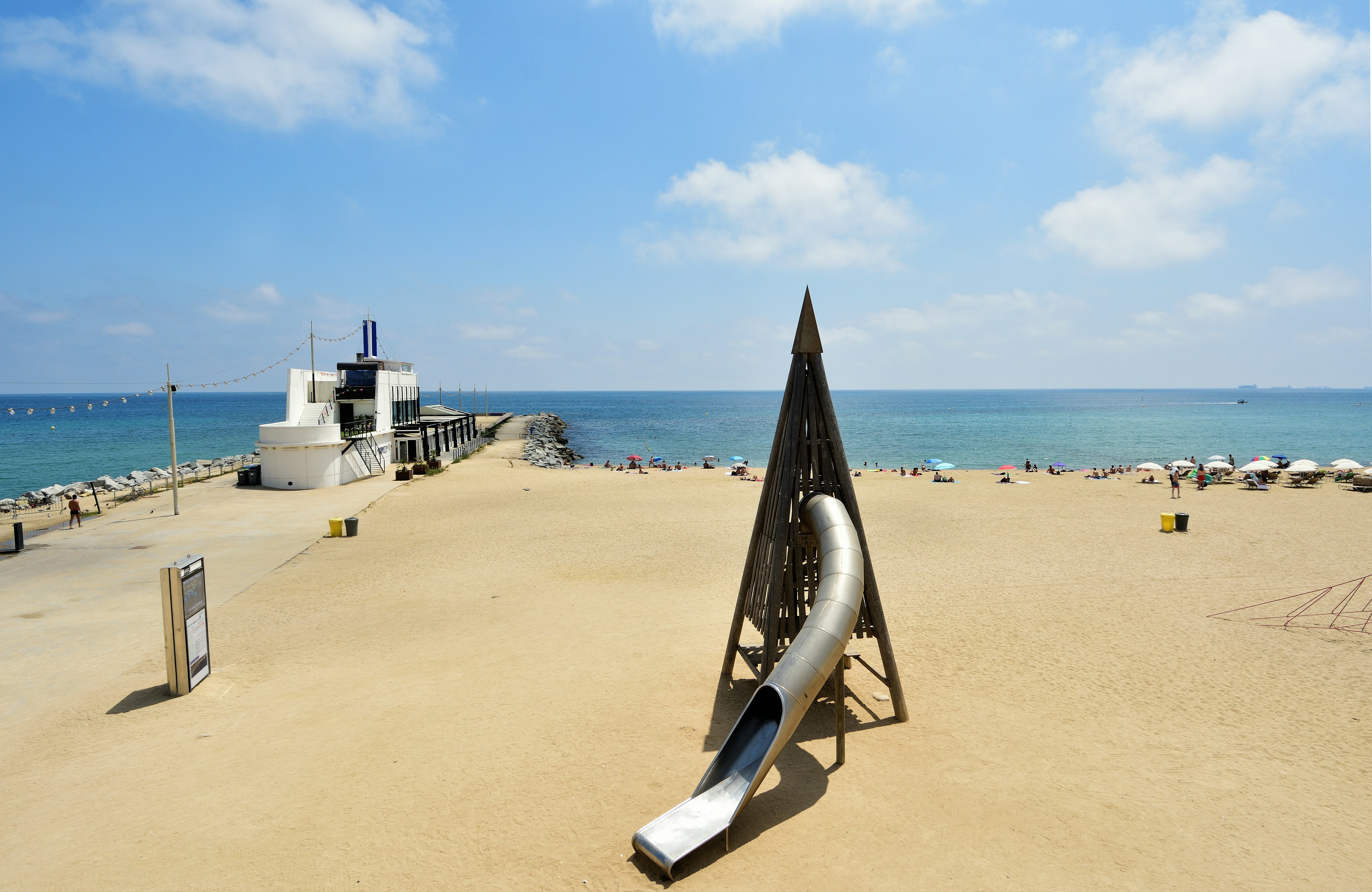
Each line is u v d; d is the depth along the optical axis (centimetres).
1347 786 878
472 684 1229
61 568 2117
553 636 1504
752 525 2867
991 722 1062
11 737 1046
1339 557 2239
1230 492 3800
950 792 855
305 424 4103
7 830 795
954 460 6694
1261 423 12350
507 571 2120
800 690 828
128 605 1736
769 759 780
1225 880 692
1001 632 1504
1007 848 741
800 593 1102
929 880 689
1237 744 994
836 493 1105
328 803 841
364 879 696
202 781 902
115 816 822
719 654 1370
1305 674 1265
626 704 1127
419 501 3475
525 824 791
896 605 1725
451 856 734
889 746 983
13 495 4572
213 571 2120
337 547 2447
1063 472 5038
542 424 10962
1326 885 686
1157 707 1119
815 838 759
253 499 3441
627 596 1834
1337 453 7031
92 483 3378
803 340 1105
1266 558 2241
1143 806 827
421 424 5562
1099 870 706
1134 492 3841
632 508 3288
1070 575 2030
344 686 1233
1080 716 1087
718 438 10325
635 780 886
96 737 1044
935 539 2578
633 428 12900
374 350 5381
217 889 683
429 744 992
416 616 1673
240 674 1303
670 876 686
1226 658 1346
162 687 1238
